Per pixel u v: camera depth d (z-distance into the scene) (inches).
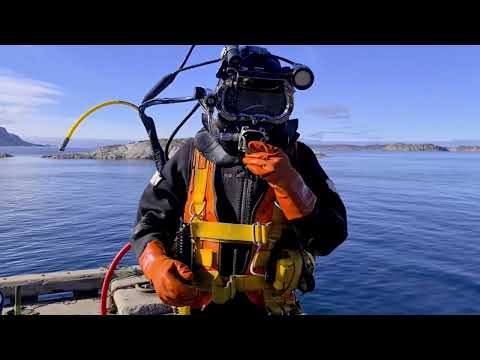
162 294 58.0
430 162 3614.7
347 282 392.5
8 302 166.9
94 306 162.6
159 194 69.6
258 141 58.5
